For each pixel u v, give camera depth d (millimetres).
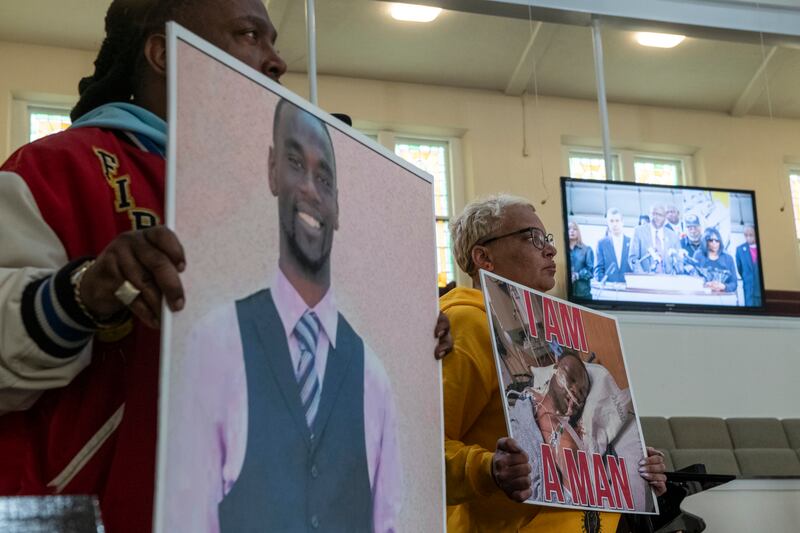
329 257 1003
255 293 884
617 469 1967
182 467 777
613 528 2039
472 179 10461
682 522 2396
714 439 6840
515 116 10789
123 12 1266
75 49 9547
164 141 1181
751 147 11344
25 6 8984
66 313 835
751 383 7273
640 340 7168
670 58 10406
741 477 4898
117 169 1094
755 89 10938
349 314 1020
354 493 970
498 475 1660
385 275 1099
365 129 10586
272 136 938
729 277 8719
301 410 913
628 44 10102
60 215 997
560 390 1920
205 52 859
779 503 4891
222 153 868
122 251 782
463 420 1938
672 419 6879
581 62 10375
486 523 1930
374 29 9734
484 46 10125
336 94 10422
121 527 897
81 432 961
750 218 8883
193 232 825
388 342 1079
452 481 1761
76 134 1106
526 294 1956
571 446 1878
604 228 8609
